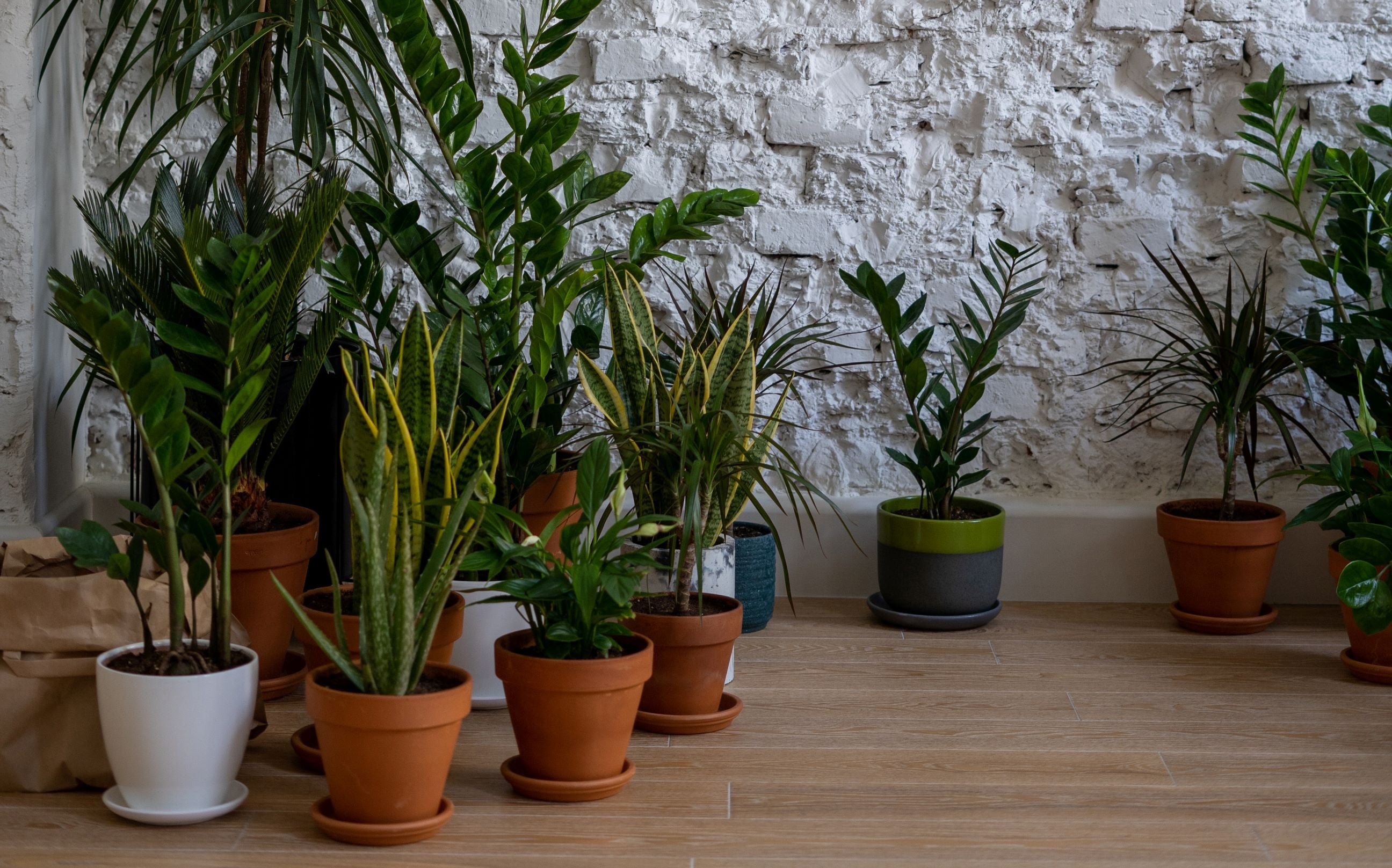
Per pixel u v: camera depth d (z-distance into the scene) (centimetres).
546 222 202
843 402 276
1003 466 278
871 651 235
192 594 159
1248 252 267
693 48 270
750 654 233
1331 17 263
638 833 154
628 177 212
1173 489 275
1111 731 193
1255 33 263
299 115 194
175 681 147
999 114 268
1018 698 209
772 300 270
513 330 208
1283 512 249
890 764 179
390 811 149
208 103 263
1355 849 152
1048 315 272
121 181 193
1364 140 263
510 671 161
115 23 212
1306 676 222
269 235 167
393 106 210
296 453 235
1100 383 273
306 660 203
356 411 173
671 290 273
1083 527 272
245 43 195
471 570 175
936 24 267
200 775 152
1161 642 242
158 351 195
